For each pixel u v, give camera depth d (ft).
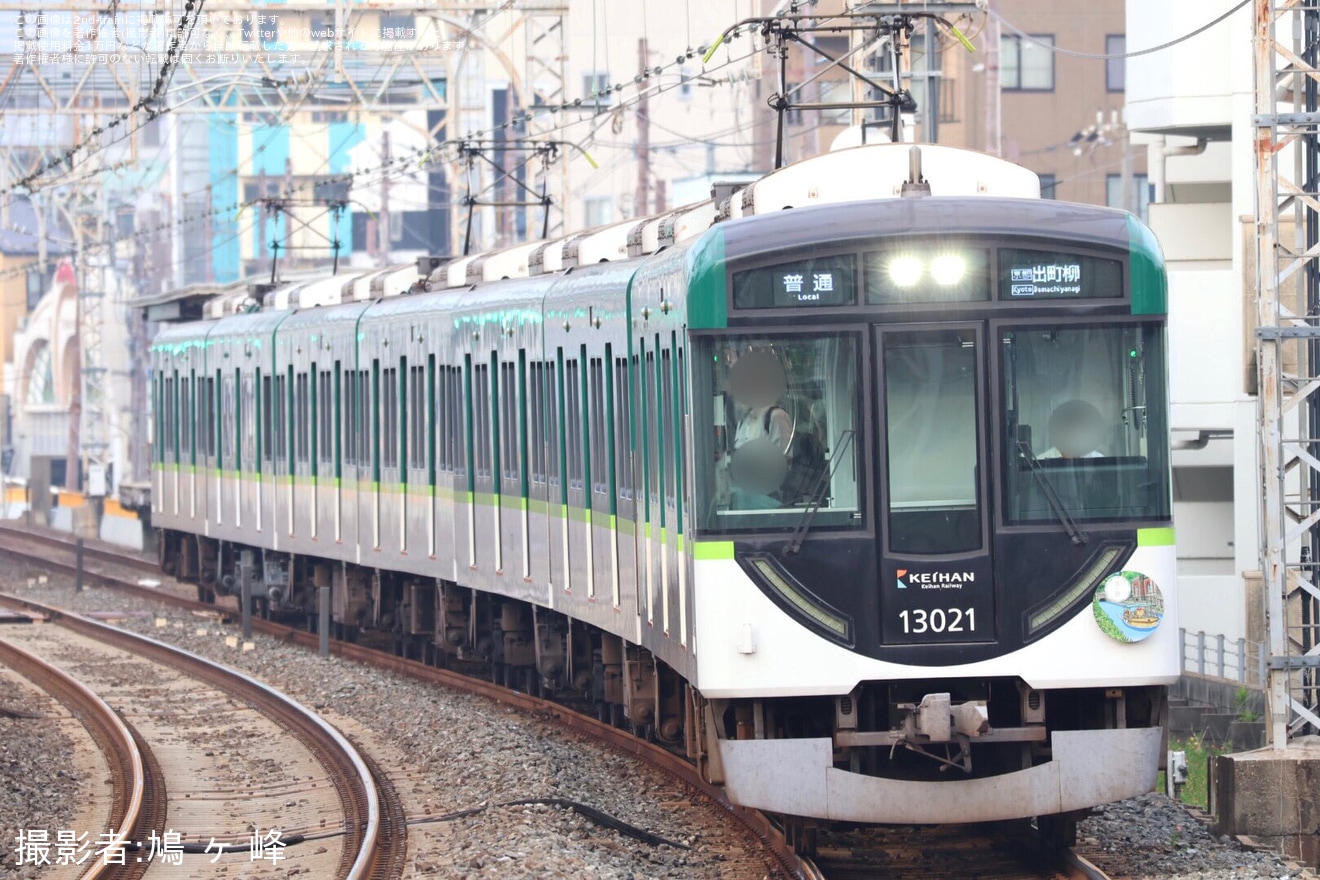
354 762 185.78
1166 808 157.28
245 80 349.20
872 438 129.08
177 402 373.40
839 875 134.31
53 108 369.30
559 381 193.36
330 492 286.46
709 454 129.70
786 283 129.90
